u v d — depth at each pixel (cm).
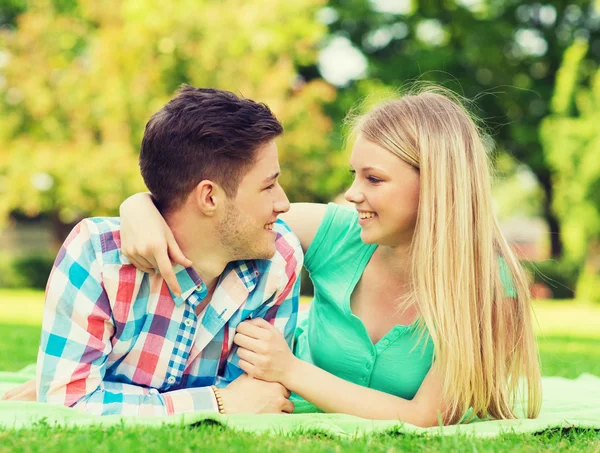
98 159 1462
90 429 214
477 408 266
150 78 1456
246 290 265
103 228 257
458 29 1823
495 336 269
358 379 278
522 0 1825
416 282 266
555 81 1820
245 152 246
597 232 1578
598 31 1836
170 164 250
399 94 309
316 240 291
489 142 316
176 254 248
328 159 1524
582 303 1564
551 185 1886
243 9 1480
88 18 1543
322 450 203
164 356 258
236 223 252
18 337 615
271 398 254
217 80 1441
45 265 1864
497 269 269
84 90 1473
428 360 270
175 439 206
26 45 1545
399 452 209
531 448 219
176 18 1451
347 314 276
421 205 259
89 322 246
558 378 397
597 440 240
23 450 193
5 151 1545
